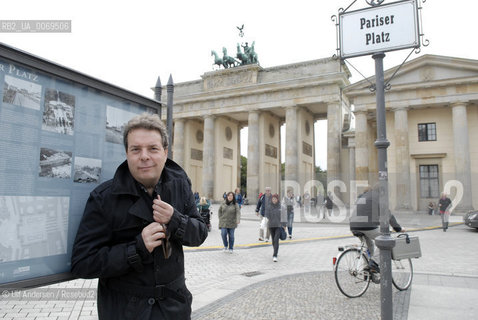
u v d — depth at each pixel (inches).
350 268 354.0
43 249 126.4
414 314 297.1
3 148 115.9
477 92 1852.9
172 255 124.0
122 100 165.0
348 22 237.9
